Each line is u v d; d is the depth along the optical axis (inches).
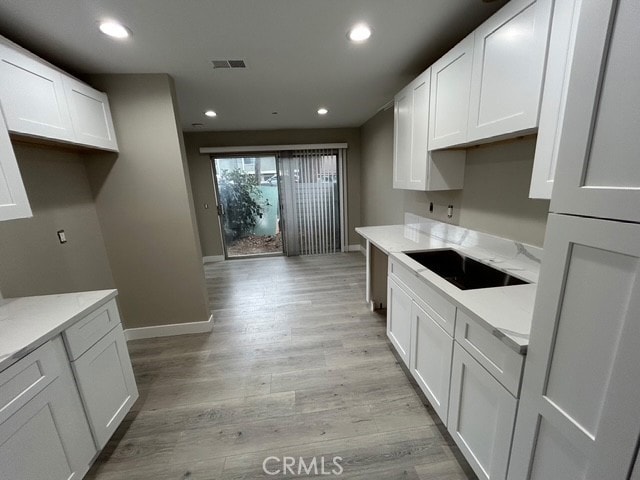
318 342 95.2
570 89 25.3
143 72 82.2
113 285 95.6
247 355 89.3
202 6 53.5
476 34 54.3
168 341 98.5
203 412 67.5
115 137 84.5
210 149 179.2
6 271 59.6
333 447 57.6
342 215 203.9
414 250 79.3
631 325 21.7
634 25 20.3
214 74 85.9
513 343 34.1
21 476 39.1
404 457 55.2
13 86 52.9
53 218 72.9
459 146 73.1
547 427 31.4
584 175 24.9
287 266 181.9
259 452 57.1
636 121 20.8
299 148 184.7
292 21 59.9
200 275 100.3
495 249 70.1
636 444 22.3
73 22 56.4
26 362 40.2
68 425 47.1
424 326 61.7
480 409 44.3
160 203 92.3
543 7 40.1
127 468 54.7
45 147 71.4
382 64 82.6
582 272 25.7
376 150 158.2
